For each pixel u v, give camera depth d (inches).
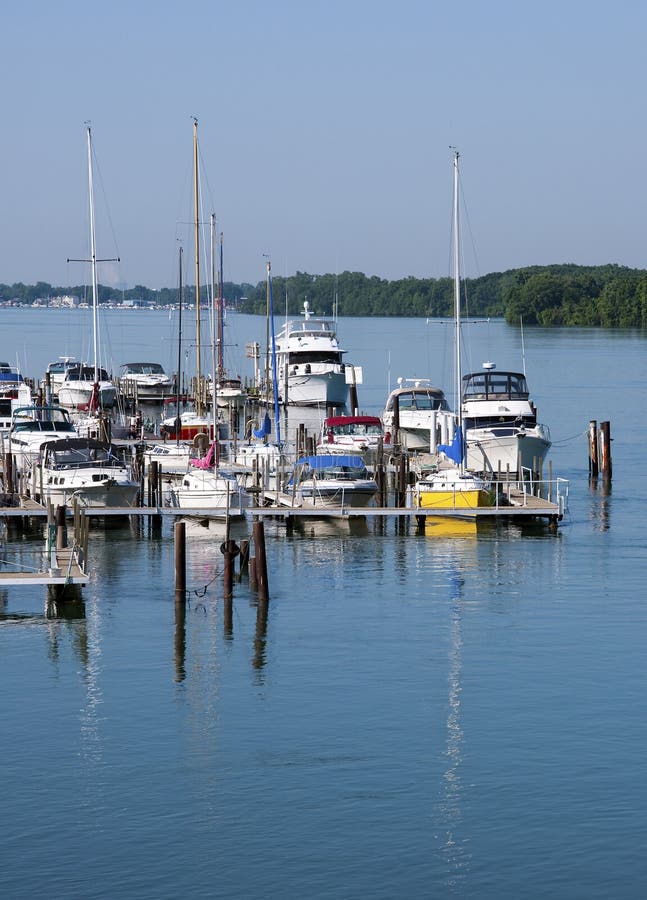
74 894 1562.5
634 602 2760.8
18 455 4153.5
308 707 2135.8
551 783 1840.6
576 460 4938.5
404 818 1740.9
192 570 3038.9
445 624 2596.0
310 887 1577.3
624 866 1617.9
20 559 3100.4
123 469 3656.5
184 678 2277.3
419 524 3452.3
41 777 1871.3
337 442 4458.7
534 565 3090.6
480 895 1558.8
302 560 3132.4
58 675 2298.2
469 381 4507.9
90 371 6363.2
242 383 6953.7
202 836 1697.8
